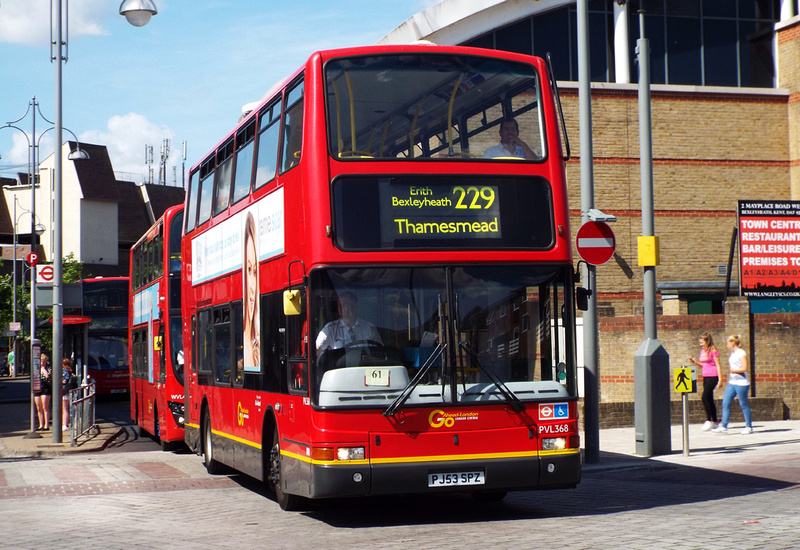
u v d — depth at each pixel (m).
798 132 31.02
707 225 30.58
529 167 10.26
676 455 15.81
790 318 21.92
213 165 15.19
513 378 9.84
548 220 10.22
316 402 9.56
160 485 14.16
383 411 9.52
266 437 11.64
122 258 97.25
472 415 9.67
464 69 10.39
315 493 9.48
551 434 9.85
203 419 15.77
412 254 9.80
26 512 11.78
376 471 9.44
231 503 12.09
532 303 10.00
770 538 8.30
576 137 29.69
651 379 15.88
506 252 10.01
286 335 10.61
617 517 9.97
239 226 13.08
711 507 10.44
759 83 32.38
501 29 33.22
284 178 10.88
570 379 10.00
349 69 10.11
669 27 31.81
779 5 32.59
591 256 15.12
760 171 31.08
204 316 15.58
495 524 9.86
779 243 24.12
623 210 29.88
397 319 9.71
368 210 9.82
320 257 9.70
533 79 10.62
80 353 41.59
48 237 92.75
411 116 10.14
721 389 21.91
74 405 21.23
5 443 22.08
